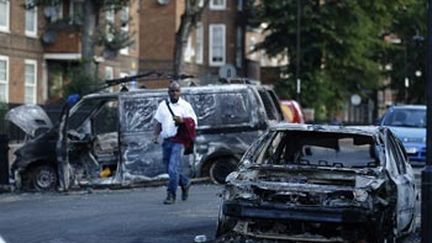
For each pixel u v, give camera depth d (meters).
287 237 16.20
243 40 93.94
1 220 21.47
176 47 53.03
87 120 30.05
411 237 19.41
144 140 29.66
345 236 16.00
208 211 22.75
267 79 97.00
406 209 18.33
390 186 16.50
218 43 90.44
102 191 29.36
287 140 18.30
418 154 40.88
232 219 16.41
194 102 29.92
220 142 29.89
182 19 52.81
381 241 16.06
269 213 15.83
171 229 19.66
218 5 90.44
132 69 71.00
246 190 16.06
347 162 17.70
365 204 15.61
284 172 16.69
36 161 30.31
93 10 50.19
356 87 90.06
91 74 49.34
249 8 91.94
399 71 106.75
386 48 98.12
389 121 43.44
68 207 24.23
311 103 85.19
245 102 30.05
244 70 94.25
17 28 56.12
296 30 84.31
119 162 29.59
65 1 53.41
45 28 58.78
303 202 15.75
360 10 84.62
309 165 17.12
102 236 18.69
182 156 25.17
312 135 18.11
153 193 28.02
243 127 29.94
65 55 58.78
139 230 19.52
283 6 85.12
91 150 29.89
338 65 85.94
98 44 51.38
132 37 63.00
